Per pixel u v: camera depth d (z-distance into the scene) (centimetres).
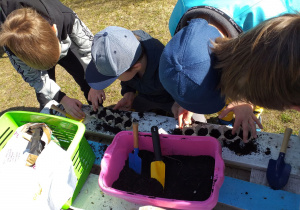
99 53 111
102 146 128
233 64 69
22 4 120
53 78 184
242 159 107
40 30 104
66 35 142
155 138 105
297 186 97
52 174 96
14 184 90
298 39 56
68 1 376
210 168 104
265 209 93
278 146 108
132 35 118
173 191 101
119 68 113
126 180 106
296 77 57
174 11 119
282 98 63
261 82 62
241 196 98
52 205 95
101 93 152
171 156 112
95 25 320
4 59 306
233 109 113
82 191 113
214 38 82
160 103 154
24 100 259
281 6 97
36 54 104
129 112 136
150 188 101
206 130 118
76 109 138
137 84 146
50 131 112
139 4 329
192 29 82
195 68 78
